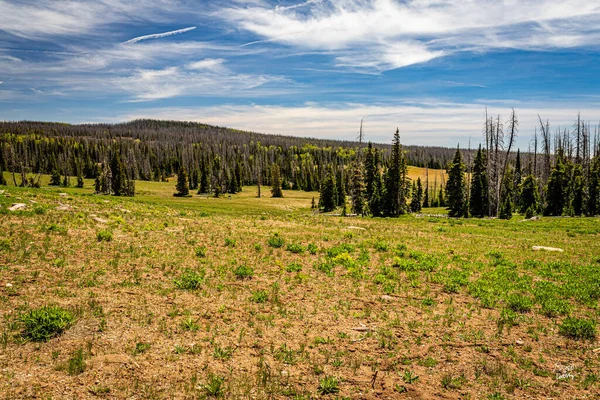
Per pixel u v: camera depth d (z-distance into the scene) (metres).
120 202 34.47
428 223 40.91
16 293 9.80
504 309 11.19
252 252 17.44
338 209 97.44
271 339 8.77
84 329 8.30
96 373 6.72
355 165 73.50
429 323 10.12
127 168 160.88
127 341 8.03
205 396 6.39
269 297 11.54
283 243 20.00
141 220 24.66
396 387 7.04
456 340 9.13
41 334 7.65
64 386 6.24
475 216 65.94
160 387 6.55
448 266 16.84
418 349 8.63
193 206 74.12
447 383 7.20
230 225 26.55
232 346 8.28
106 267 13.02
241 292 11.83
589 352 8.63
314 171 188.50
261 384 6.91
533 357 8.35
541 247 22.53
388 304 11.53
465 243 24.06
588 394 6.95
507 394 6.93
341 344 8.73
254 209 86.56
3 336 7.53
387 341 8.96
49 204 24.97
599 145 74.06
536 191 70.00
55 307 8.55
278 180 141.88
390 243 22.98
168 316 9.55
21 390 5.98
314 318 10.18
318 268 15.32
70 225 18.95
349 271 14.80
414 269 15.74
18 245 14.13
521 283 13.87
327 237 23.31
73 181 152.25
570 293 12.80
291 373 7.38
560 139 80.62
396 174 67.31
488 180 64.38
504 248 22.36
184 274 12.87
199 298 11.00
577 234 31.00
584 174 62.53
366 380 7.27
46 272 11.74
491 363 8.05
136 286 11.48
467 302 11.93
